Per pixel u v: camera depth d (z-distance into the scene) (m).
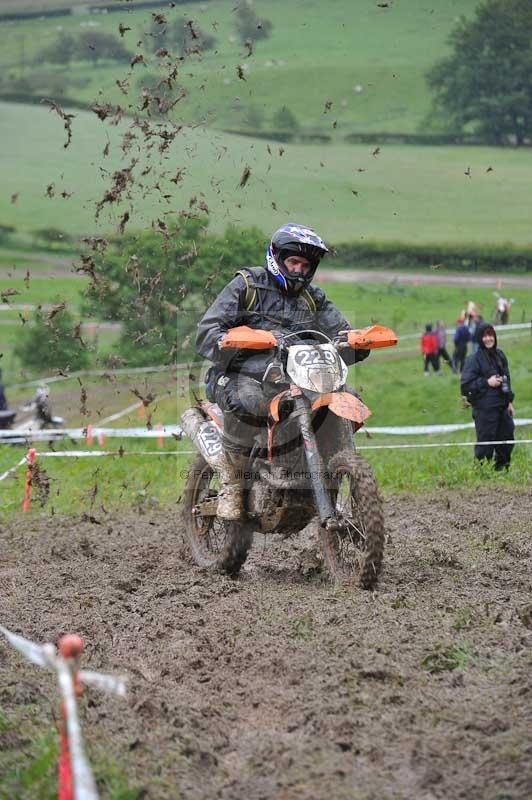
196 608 14.66
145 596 15.59
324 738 9.66
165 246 21.42
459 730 9.66
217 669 11.81
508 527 20.69
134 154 151.00
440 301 106.69
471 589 15.16
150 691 11.09
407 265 132.50
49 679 11.73
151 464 32.47
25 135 190.38
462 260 133.12
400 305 101.38
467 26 182.50
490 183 167.38
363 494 14.82
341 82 199.38
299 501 15.27
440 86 186.88
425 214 152.50
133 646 12.93
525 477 27.73
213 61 137.38
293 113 189.75
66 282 112.12
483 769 8.83
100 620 14.21
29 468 26.56
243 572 17.25
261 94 194.62
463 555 17.94
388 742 9.48
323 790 8.57
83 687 11.21
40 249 137.62
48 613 14.91
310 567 16.84
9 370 66.06
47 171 172.00
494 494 25.36
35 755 9.39
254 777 8.92
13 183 166.50
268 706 10.58
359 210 151.38
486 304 103.88
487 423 28.31
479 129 185.00
